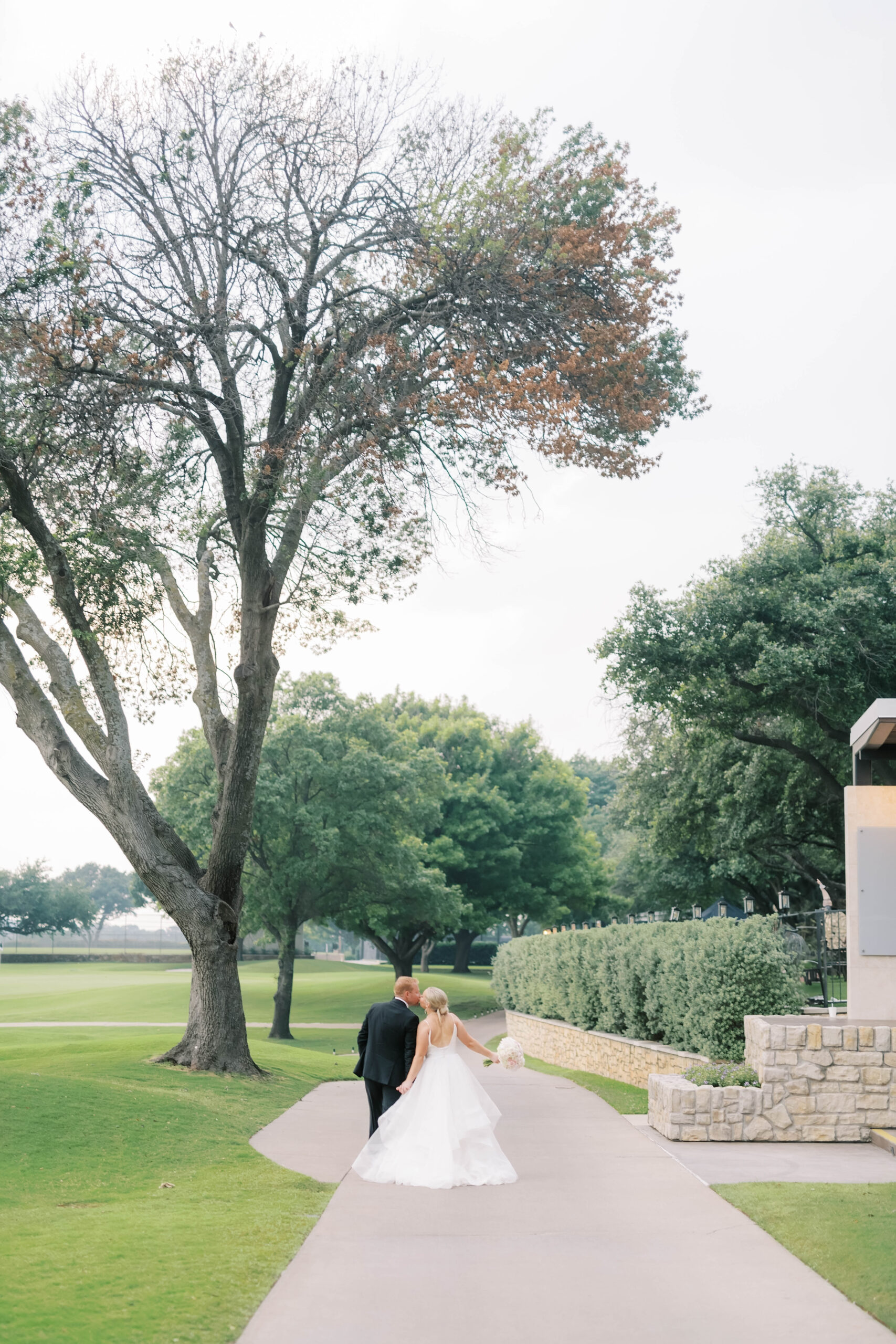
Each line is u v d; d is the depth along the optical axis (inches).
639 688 1213.1
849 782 1338.6
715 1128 425.1
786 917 610.5
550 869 2512.3
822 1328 202.7
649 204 638.5
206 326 629.0
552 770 2610.7
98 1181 370.3
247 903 1497.3
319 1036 1519.4
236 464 676.1
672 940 647.8
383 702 2706.7
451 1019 369.7
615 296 639.1
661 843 1642.5
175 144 645.9
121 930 7514.8
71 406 599.8
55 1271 238.5
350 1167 398.3
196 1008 676.1
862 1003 461.7
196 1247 261.4
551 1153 405.1
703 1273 240.1
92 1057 726.5
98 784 666.2
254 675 671.1
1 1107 455.5
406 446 664.4
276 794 1510.8
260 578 679.7
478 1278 236.4
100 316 601.3
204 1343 193.3
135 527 676.1
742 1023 556.1
